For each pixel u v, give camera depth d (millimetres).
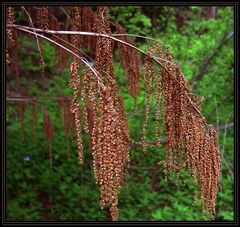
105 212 6883
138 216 6891
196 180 2250
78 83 1990
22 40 7402
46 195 7156
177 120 2262
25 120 8094
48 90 8758
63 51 3412
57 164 7520
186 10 8789
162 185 7469
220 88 7891
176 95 2250
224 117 7812
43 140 7801
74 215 6727
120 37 2908
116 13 8047
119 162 1867
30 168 7422
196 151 2207
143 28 8750
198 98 2340
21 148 7613
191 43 8305
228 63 8047
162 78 2277
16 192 6961
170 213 6773
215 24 8172
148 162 6477
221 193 7211
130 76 2895
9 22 2461
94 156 1878
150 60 2293
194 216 6840
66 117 3809
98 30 2498
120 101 2342
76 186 6922
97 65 2312
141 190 7062
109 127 1811
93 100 1888
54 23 3438
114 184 1873
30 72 9188
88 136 2408
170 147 2318
